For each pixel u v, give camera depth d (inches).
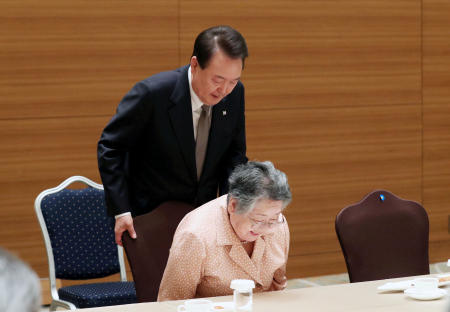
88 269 385.7
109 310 235.5
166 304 242.1
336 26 603.8
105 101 542.6
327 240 613.3
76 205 386.3
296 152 599.5
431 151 644.1
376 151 625.0
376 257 327.9
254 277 260.2
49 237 378.0
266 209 243.9
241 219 250.4
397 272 331.9
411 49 630.5
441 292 250.4
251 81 582.2
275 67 588.1
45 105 528.1
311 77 599.8
